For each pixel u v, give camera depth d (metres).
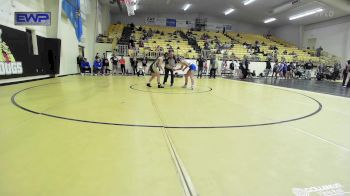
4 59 7.81
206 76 17.73
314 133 3.47
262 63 19.55
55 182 1.88
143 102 5.50
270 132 3.44
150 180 1.96
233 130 3.46
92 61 17.86
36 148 2.56
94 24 17.70
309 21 23.59
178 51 18.61
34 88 7.39
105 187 1.83
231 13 26.28
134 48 17.38
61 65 12.19
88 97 5.96
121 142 2.81
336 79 18.17
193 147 2.72
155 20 27.42
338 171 2.25
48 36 11.20
